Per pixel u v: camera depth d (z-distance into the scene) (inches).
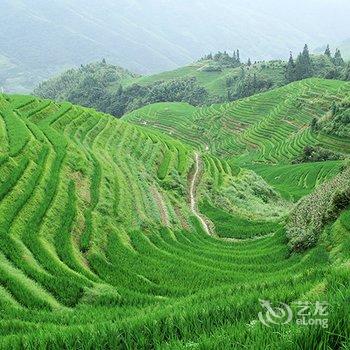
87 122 2522.1
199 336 290.2
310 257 1119.6
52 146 1833.2
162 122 7165.4
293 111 5802.2
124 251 1268.5
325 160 4136.3
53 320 689.6
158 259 1285.7
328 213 1262.3
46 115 2338.8
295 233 1387.8
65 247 1133.1
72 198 1418.6
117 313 625.6
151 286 1059.3
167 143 2920.8
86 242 1219.2
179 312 371.6
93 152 2059.5
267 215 2151.8
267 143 5319.9
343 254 968.9
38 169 1501.0
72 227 1258.0
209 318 338.0
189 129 6722.4
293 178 3659.0
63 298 866.8
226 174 2613.2
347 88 5787.4
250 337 244.5
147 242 1411.2
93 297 893.2
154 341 305.6
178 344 263.3
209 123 6732.3
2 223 1102.4
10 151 1531.7
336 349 225.8
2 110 2111.2
